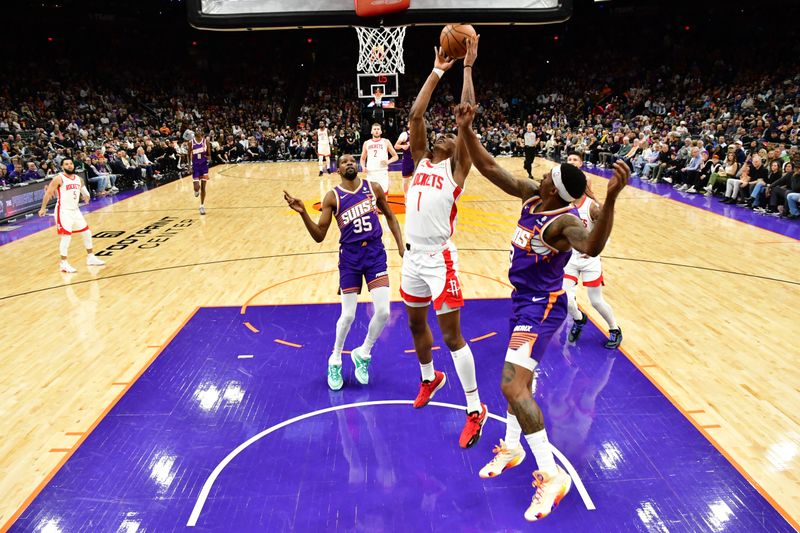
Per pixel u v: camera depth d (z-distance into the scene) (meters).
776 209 11.85
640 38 32.12
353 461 4.07
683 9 30.47
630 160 18.09
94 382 5.29
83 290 7.86
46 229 11.79
